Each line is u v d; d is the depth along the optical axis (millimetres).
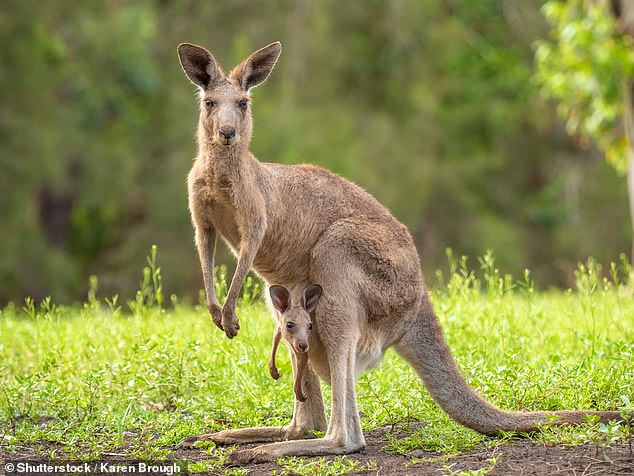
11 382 10531
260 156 28719
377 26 34156
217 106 8742
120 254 29484
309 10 33500
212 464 8016
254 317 11703
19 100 27828
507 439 8195
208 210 8820
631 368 9586
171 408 10141
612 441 7492
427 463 7703
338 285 8562
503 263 31156
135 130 32344
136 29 31031
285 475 7602
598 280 13211
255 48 32781
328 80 33281
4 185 27172
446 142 34312
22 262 27188
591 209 35531
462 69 35438
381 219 9008
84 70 30531
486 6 36906
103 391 10141
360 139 32406
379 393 9727
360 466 7676
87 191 30125
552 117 36250
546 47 22438
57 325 12289
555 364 9914
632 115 21234
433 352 8727
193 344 10203
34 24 28031
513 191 36062
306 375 8773
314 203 8922
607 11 21156
